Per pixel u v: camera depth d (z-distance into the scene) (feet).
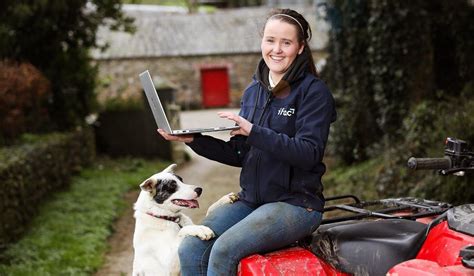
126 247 24.21
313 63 10.39
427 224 9.83
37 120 34.99
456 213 8.91
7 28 34.65
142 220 13.04
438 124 22.86
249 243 9.63
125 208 30.91
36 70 34.86
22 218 24.23
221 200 11.10
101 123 47.39
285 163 9.96
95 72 44.98
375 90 30.19
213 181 37.99
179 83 96.17
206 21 102.53
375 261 9.41
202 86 96.78
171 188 12.85
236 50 96.17
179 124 48.93
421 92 29.01
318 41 91.04
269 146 9.43
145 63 94.02
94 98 45.09
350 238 9.94
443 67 30.22
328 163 35.14
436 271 7.89
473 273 7.80
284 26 10.10
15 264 20.26
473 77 28.40
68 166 34.96
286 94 10.14
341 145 33.40
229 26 100.89
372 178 26.86
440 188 21.15
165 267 12.44
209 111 92.53
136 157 46.73
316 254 10.16
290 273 9.50
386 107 29.60
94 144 45.60
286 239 9.84
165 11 125.08
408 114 26.94
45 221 25.64
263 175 10.16
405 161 24.26
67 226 25.17
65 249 22.33
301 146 9.44
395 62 29.04
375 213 10.71
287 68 10.21
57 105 39.58
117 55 92.43
